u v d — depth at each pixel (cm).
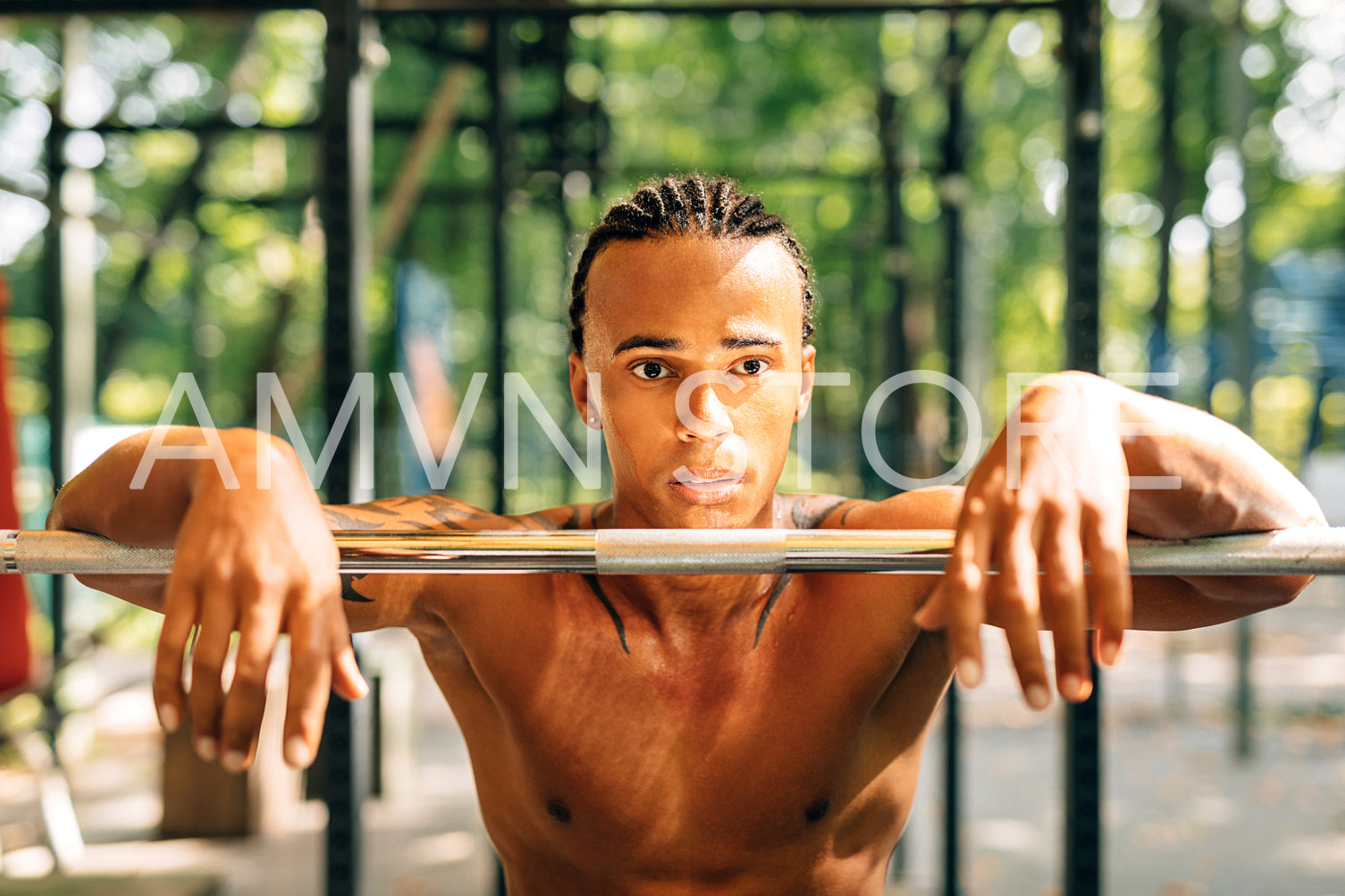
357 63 229
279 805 411
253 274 1215
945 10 270
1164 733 567
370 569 98
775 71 1226
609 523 132
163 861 371
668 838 122
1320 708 620
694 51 1220
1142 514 100
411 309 621
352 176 228
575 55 580
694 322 108
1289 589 113
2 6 252
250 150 1060
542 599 121
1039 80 1326
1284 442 1521
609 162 596
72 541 100
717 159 1230
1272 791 467
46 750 433
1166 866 380
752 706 120
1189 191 1159
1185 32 972
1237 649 519
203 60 1075
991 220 1485
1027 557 82
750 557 97
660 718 121
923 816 431
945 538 97
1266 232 1569
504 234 369
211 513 85
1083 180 235
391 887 355
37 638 558
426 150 564
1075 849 229
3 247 644
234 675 80
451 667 132
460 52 438
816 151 1262
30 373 959
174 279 1196
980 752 529
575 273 125
